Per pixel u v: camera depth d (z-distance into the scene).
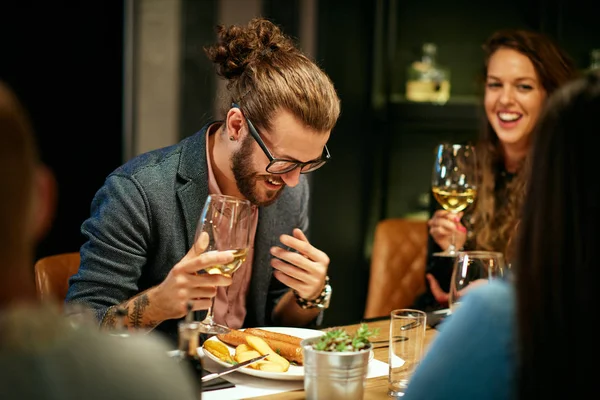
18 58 3.60
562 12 3.74
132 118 3.66
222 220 1.53
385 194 3.98
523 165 2.55
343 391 1.28
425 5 3.93
